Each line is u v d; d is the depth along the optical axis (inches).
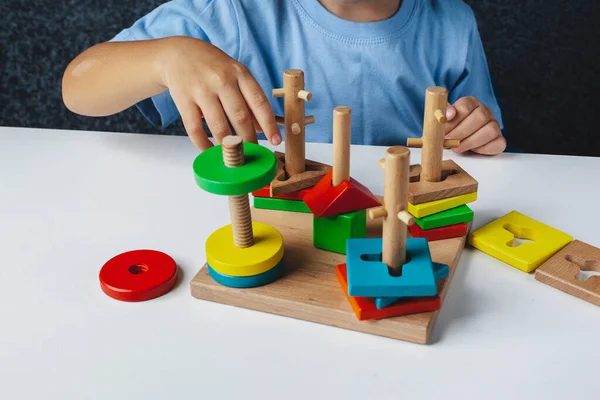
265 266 22.3
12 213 27.6
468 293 23.1
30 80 59.4
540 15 52.3
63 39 57.6
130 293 22.5
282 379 19.6
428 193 24.5
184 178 30.2
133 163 31.5
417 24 41.0
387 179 20.1
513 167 30.9
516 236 26.2
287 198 26.3
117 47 35.1
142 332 21.4
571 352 20.4
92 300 22.8
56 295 23.0
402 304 21.2
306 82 40.9
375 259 22.3
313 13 40.0
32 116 60.8
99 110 37.8
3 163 31.5
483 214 27.4
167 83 31.0
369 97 41.0
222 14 40.5
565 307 22.3
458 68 41.8
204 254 25.1
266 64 41.1
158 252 24.6
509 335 21.2
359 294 20.8
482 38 53.9
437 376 19.7
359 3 38.6
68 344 20.9
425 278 21.0
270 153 22.4
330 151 32.4
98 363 20.2
